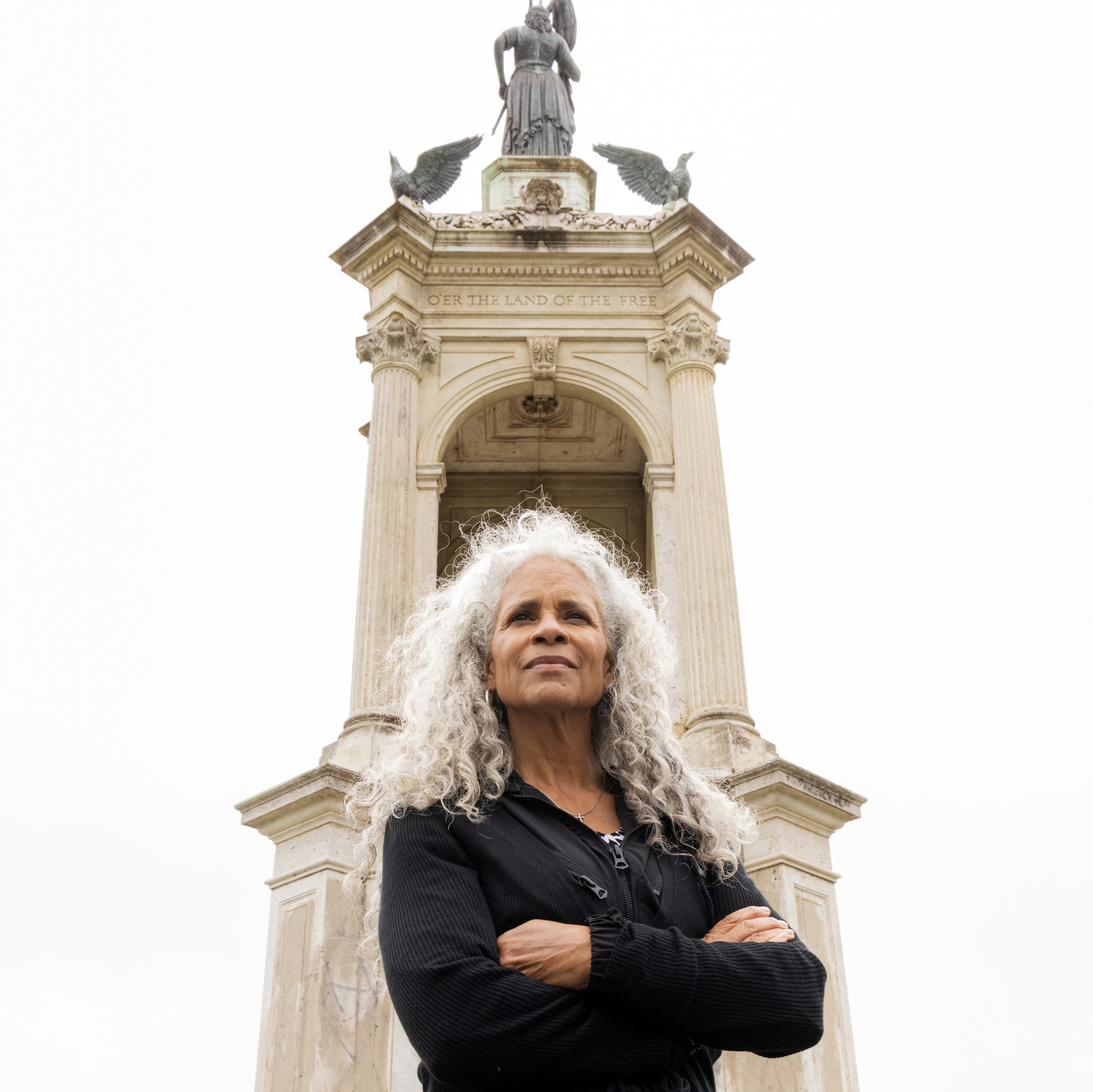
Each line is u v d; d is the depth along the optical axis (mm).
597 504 16172
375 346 13602
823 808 10414
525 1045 2162
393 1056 9055
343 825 10078
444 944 2295
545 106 17016
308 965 9430
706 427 13203
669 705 3150
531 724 2865
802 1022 2387
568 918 2414
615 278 14375
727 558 12422
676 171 14828
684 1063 2355
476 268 14281
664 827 2828
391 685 11250
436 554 12531
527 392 13812
